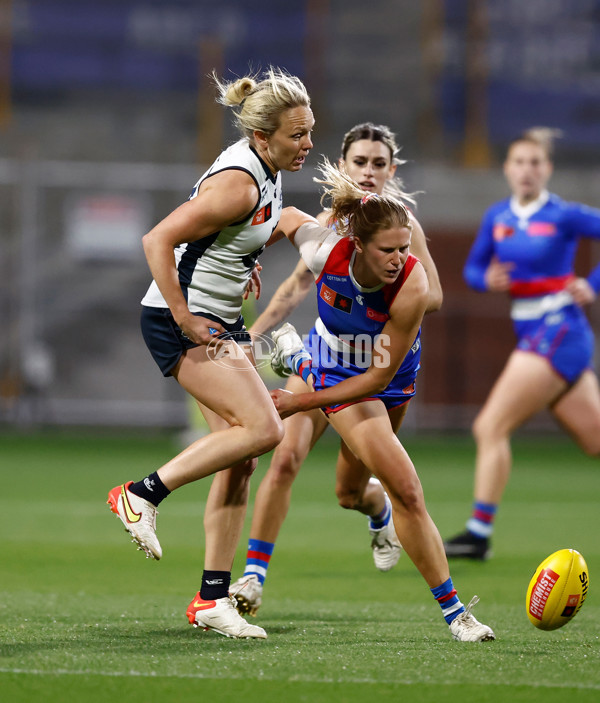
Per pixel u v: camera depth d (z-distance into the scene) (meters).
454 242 57.38
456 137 63.84
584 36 65.62
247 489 13.68
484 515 22.19
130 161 62.34
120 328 59.72
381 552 17.73
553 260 23.09
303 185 57.72
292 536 25.30
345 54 66.00
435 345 56.44
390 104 64.81
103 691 10.04
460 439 54.78
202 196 12.38
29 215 58.56
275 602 16.92
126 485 12.79
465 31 65.38
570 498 33.88
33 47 65.38
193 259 12.88
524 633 13.80
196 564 20.91
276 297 15.98
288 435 15.90
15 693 9.94
